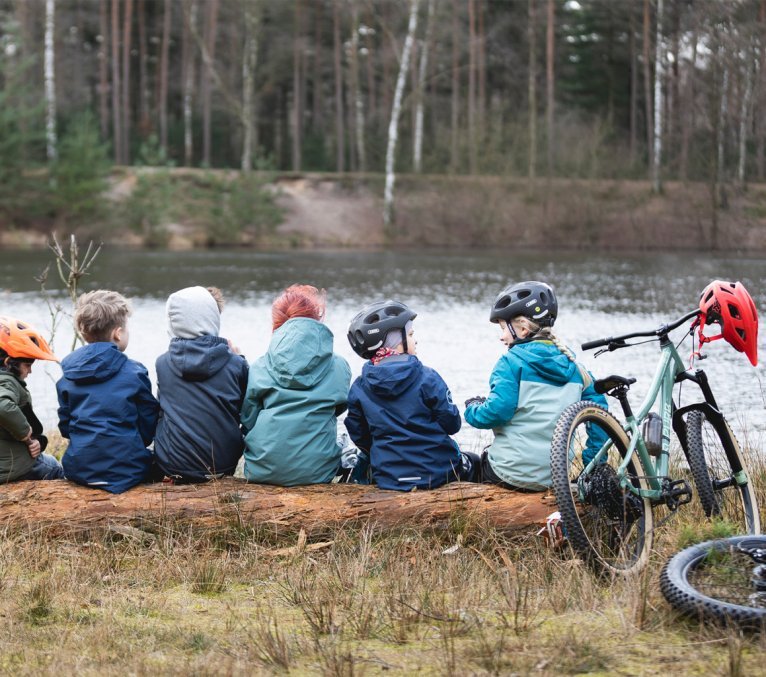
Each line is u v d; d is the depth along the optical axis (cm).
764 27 4416
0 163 4772
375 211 5291
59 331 1641
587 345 527
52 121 5281
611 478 483
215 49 6725
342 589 460
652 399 507
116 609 442
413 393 545
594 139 5231
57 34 6762
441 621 413
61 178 4878
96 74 7588
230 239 4972
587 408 480
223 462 562
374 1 6044
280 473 551
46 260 3584
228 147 7375
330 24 6831
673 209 4722
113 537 533
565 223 4878
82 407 545
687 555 420
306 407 555
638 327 1666
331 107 7850
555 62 6444
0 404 536
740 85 4494
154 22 7675
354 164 6569
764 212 4512
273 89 7012
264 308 2034
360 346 553
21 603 441
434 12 5412
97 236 4862
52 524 530
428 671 359
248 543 522
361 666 363
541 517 521
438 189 5147
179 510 532
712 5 4500
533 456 522
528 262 3500
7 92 5019
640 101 6531
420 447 544
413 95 5409
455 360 1352
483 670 354
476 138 5297
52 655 381
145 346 1473
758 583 405
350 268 3231
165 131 6750
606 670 352
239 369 565
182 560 502
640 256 3806
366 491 545
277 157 7225
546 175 5122
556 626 402
